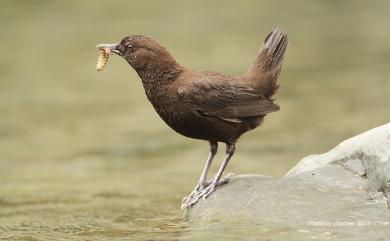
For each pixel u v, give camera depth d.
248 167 12.75
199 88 8.48
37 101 19.20
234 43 24.52
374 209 7.66
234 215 7.84
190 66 21.00
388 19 28.28
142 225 8.69
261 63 8.95
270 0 34.41
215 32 26.75
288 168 12.45
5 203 10.71
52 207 10.32
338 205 7.78
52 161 13.98
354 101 17.69
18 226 9.10
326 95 18.47
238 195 8.20
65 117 17.58
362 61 22.19
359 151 8.47
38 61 23.36
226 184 8.55
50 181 12.37
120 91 20.33
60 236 8.38
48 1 33.47
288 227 7.36
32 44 25.41
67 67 22.77
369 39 25.08
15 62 23.25
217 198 8.27
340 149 8.76
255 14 30.62
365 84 19.39
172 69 8.65
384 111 16.53
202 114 8.49
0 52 24.39
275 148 14.27
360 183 8.23
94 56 23.81
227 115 8.53
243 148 14.55
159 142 15.54
